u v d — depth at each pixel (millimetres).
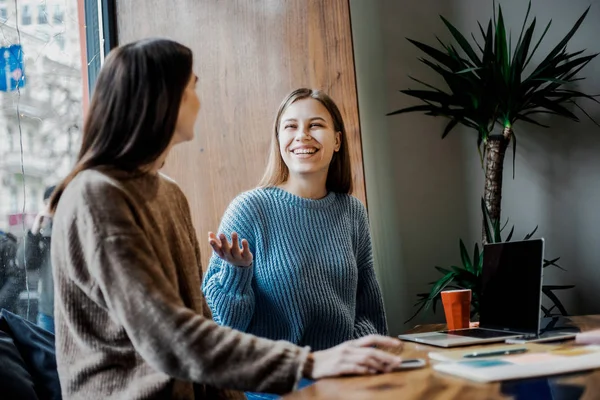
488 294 1742
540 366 998
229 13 2896
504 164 3246
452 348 1400
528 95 2887
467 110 2920
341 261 1963
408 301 3197
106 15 2855
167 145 1201
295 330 1875
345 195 2145
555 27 3213
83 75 2770
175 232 1267
